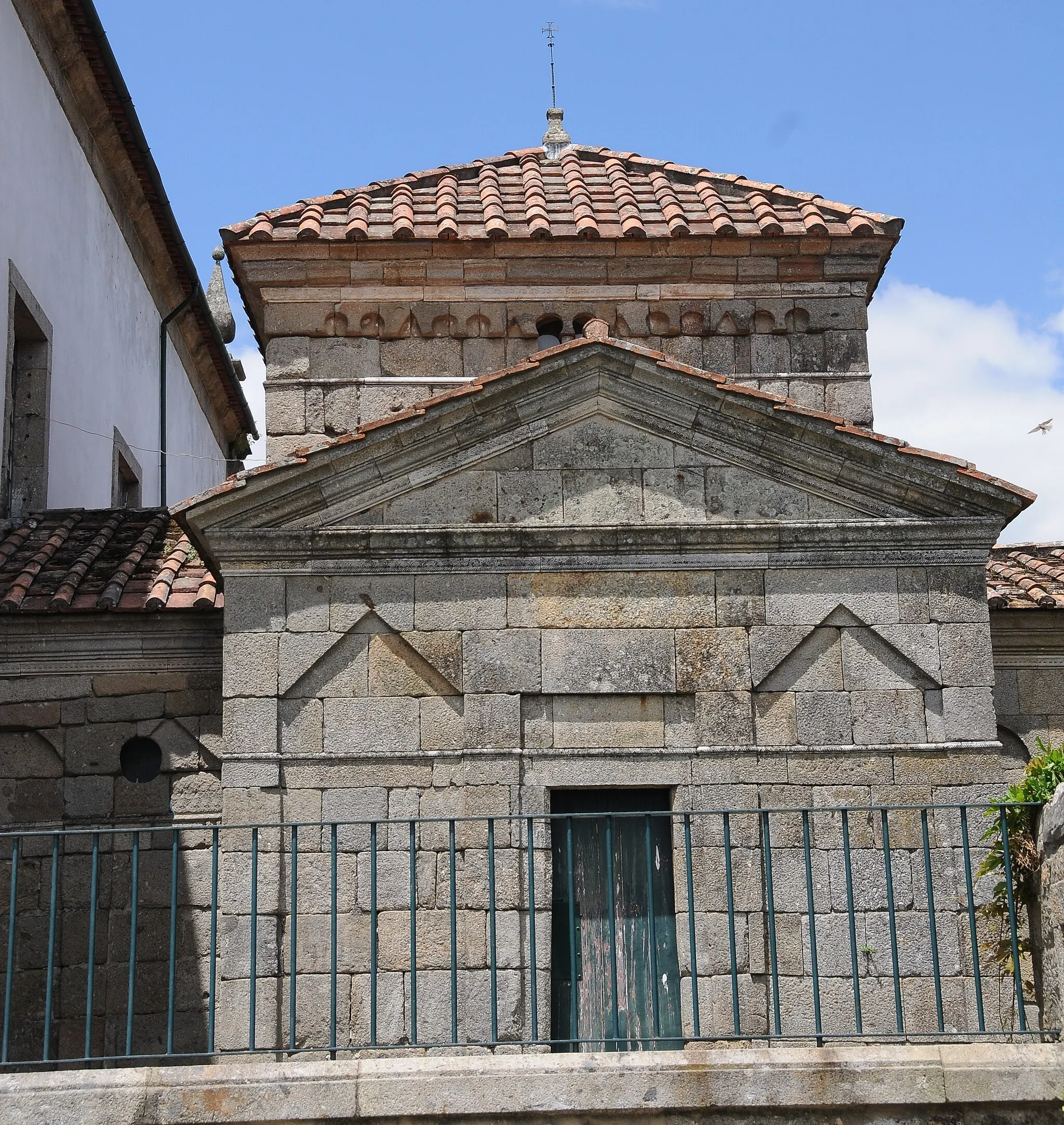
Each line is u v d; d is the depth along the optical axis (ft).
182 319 90.99
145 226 81.20
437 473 48.01
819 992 36.19
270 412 60.54
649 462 48.42
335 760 46.44
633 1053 29.60
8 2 60.08
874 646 47.75
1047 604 53.36
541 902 45.60
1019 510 48.26
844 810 32.30
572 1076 29.07
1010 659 54.19
